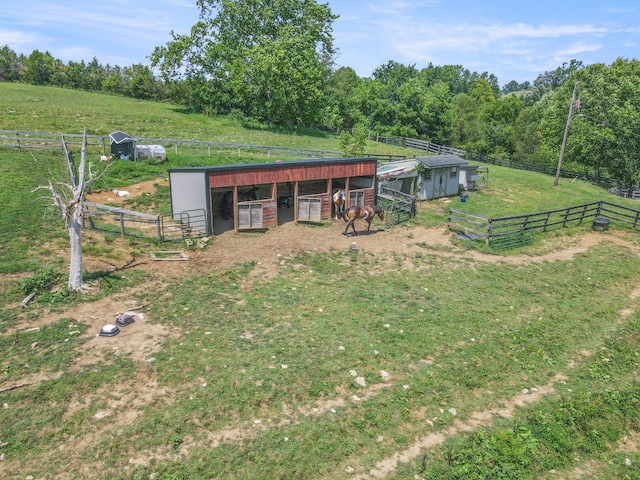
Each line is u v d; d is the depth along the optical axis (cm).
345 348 1238
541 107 7031
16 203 2034
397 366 1177
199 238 2038
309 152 3953
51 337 1165
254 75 5400
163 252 1823
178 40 5500
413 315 1485
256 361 1140
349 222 2305
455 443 929
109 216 2141
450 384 1125
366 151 4844
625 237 2697
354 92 7381
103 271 1588
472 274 1934
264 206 2273
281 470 826
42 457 813
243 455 851
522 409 1060
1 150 2747
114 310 1342
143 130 4169
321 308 1489
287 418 957
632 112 4391
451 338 1352
